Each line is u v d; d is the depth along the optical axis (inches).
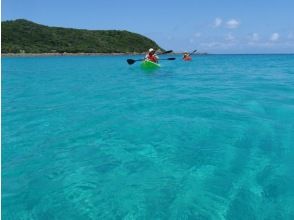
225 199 148.6
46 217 135.7
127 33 4089.6
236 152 207.9
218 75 766.5
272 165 186.9
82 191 157.5
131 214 137.0
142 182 166.2
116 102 388.5
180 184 163.8
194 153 206.8
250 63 1454.2
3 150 215.3
